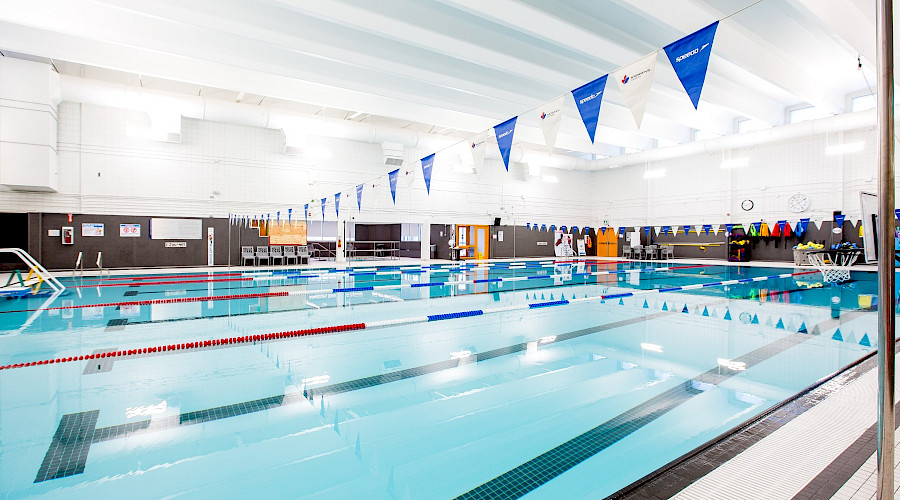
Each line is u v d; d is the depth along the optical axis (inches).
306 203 432.1
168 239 372.8
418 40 212.8
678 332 137.3
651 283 281.1
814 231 404.8
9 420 73.4
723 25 225.8
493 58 236.8
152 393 86.5
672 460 60.0
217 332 139.2
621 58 239.6
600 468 58.6
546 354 114.2
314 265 439.5
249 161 405.1
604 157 595.8
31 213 320.5
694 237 506.6
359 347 122.2
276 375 98.0
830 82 332.8
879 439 30.8
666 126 456.1
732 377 93.5
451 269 413.1
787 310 173.0
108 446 65.0
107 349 118.5
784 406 73.1
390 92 283.7
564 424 72.3
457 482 55.9
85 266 342.0
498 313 174.2
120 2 172.4
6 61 284.4
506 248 565.9
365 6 193.0
